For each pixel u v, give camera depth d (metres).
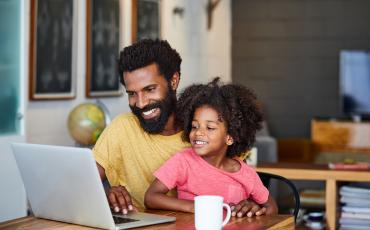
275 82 7.20
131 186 2.35
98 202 1.83
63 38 3.93
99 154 2.32
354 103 6.86
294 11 7.14
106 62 4.39
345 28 7.07
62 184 1.91
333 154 6.39
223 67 6.97
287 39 7.17
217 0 6.32
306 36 7.14
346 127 6.73
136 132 2.33
